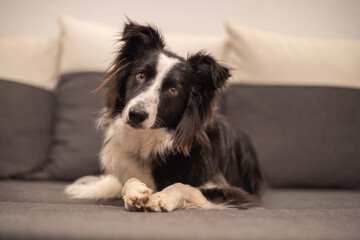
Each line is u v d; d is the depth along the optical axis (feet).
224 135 9.35
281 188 11.38
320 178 11.07
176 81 8.23
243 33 12.83
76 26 12.78
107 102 8.83
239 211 6.91
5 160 10.89
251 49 12.64
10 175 10.84
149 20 14.85
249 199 7.93
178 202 7.13
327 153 11.11
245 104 11.62
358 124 11.30
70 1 14.83
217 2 14.85
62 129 11.39
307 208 7.94
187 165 8.12
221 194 7.88
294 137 11.23
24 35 14.83
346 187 11.13
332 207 8.21
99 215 5.69
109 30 12.92
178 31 14.90
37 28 14.84
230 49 13.03
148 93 8.00
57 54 13.52
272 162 11.12
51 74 13.41
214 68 8.21
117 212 6.15
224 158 8.96
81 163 11.05
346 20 14.82
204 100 8.54
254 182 10.09
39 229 4.56
